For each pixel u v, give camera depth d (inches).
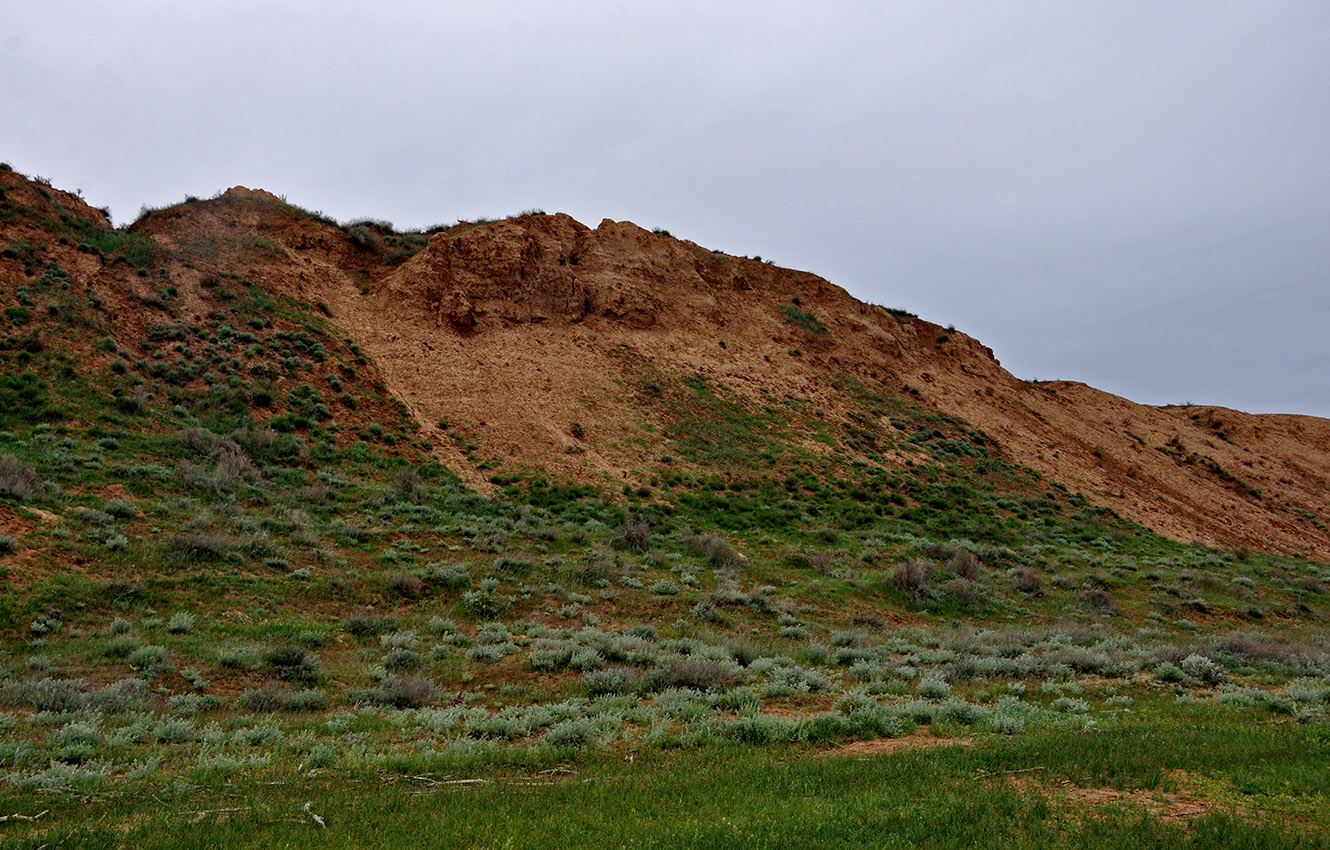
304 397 1179.9
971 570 1077.8
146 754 346.3
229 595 644.1
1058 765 312.3
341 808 269.0
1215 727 422.6
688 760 349.1
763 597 845.8
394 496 994.1
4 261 1130.0
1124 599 1079.6
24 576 579.2
